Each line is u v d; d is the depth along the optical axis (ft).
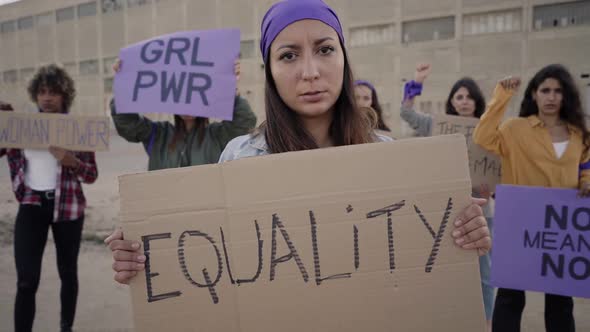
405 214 3.75
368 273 3.74
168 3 93.45
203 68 9.09
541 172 8.22
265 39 4.17
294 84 3.94
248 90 84.74
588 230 7.23
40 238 9.11
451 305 3.71
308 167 3.79
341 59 4.07
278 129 4.29
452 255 3.73
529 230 7.48
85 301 11.41
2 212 20.89
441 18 69.15
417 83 12.67
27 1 113.80
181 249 3.78
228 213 3.77
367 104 11.73
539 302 11.16
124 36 100.83
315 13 3.88
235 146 4.71
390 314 3.72
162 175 3.80
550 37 61.52
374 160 3.79
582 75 59.82
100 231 17.52
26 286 8.62
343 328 3.72
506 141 8.58
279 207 3.77
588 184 7.29
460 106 11.66
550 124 8.37
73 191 9.39
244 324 3.74
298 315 3.74
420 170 3.77
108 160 41.29
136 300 3.77
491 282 7.64
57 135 9.20
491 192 9.84
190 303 3.77
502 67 64.90
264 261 3.76
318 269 3.75
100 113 105.91
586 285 7.22
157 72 9.19
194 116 9.21
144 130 9.36
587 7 59.41
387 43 73.56
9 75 120.06
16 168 9.09
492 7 64.80
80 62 108.17
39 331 9.80
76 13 107.04
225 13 86.22
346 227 3.75
